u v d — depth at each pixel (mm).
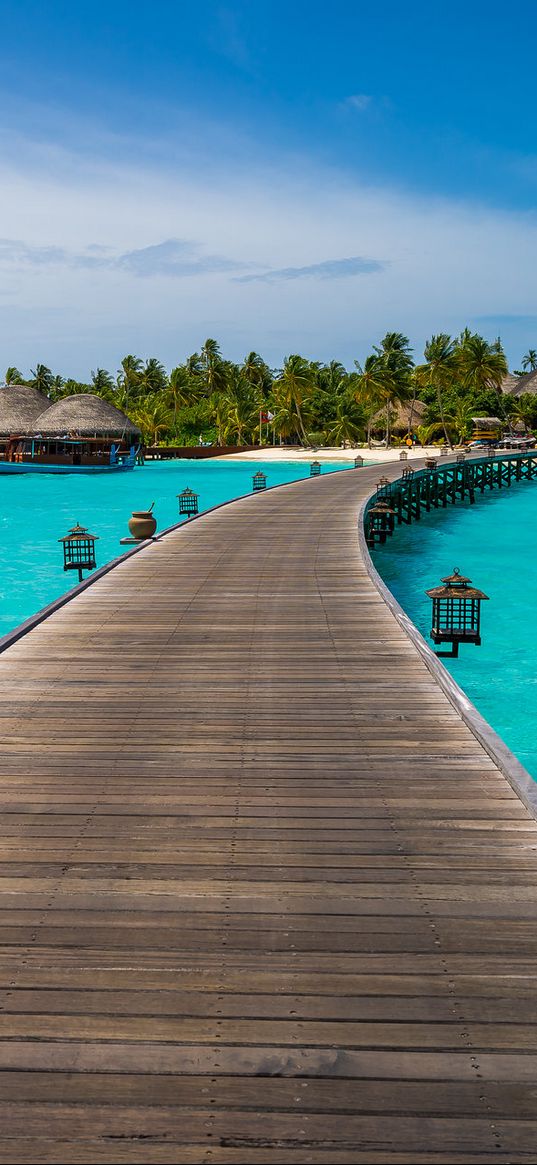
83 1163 2885
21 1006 3627
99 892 4570
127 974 3852
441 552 29250
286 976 3842
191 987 3762
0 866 4863
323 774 6227
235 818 5500
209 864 4891
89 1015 3572
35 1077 3230
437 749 6727
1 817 5516
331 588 14141
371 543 28938
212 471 70812
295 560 17234
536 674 14156
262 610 12352
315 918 4316
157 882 4676
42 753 6660
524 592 21516
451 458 57625
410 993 3719
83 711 7699
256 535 21344
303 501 30703
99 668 9195
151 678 8797
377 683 8586
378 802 5746
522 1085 3203
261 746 6812
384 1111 3090
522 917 4316
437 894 4551
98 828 5355
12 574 24500
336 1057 3338
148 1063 3299
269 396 118250
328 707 7805
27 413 75875
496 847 5094
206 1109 3096
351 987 3762
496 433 93938
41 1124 3025
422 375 94125
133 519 20703
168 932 4188
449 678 8258
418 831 5309
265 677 8828
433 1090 3180
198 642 10391
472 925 4246
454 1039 3438
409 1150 2941
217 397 113500
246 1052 3365
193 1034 3461
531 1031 3479
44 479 62688
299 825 5398
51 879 4707
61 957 3979
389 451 87125
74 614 12094
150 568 16297
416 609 19891
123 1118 3053
